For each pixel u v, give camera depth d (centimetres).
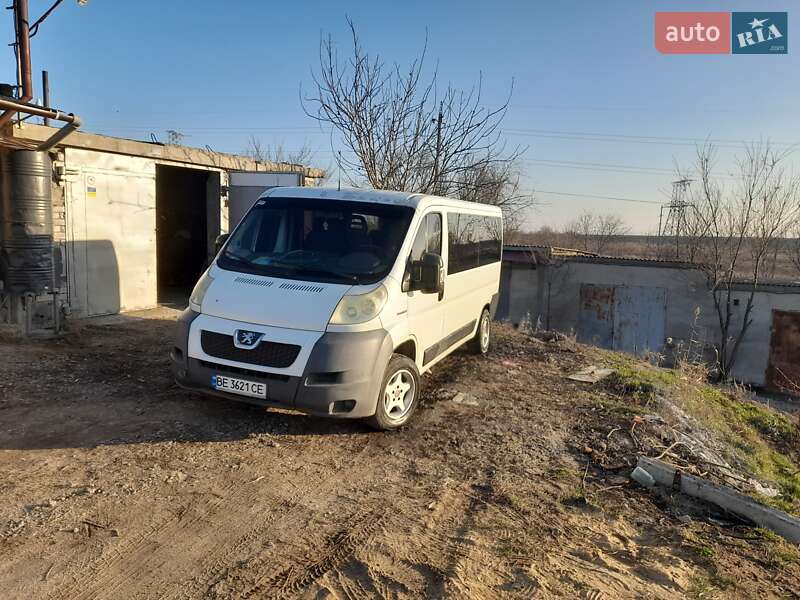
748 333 2014
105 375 662
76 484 399
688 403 779
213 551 331
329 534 357
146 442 477
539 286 2317
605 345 2230
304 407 458
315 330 465
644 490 451
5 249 823
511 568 330
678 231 2991
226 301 495
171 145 1116
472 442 528
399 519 381
